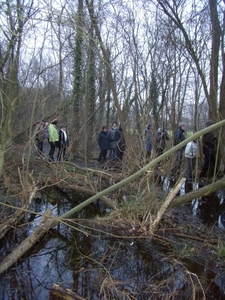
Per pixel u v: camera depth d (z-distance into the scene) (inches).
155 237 159.8
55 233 163.5
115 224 172.1
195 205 223.3
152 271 127.4
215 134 268.4
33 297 106.6
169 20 237.9
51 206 214.7
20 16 124.3
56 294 101.2
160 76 229.0
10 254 127.2
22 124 233.5
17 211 164.4
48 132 357.1
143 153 202.7
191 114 285.4
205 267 130.5
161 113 213.6
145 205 178.5
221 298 109.9
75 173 264.8
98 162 393.1
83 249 146.3
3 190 201.0
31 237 137.9
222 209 214.5
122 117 252.4
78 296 98.7
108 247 149.3
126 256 140.2
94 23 178.4
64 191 250.7
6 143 143.4
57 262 132.9
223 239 160.7
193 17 235.9
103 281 112.8
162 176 215.5
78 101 392.2
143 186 199.8
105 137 405.7
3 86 146.4
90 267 129.7
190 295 110.9
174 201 188.1
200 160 303.0
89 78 395.5
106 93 490.0
